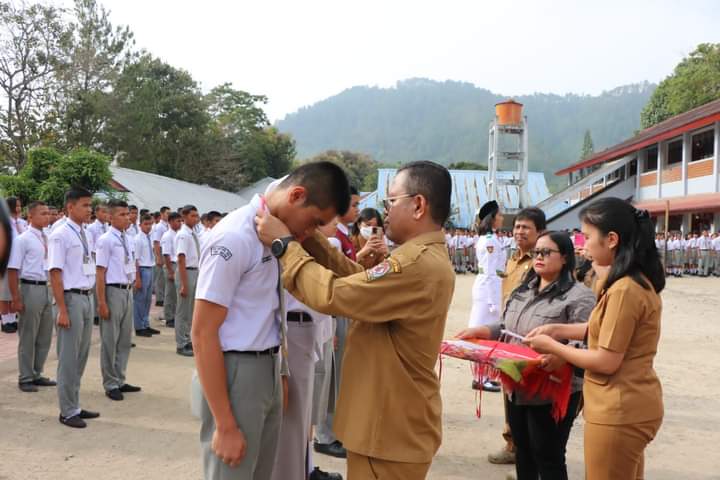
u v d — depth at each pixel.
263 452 2.36
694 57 34.28
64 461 4.00
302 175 2.16
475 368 3.17
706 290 16.39
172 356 7.25
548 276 3.34
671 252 21.16
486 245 6.13
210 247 2.09
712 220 22.59
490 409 5.37
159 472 3.85
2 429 4.56
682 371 6.87
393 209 2.33
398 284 2.08
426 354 2.24
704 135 23.08
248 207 2.22
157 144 30.69
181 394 5.63
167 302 9.36
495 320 6.11
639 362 2.46
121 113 26.02
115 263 5.49
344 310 2.05
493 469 4.06
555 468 3.11
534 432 3.12
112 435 4.52
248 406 2.15
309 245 2.50
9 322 8.55
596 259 2.57
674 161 25.31
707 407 5.52
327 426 4.31
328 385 3.96
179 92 32.72
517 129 27.75
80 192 4.91
